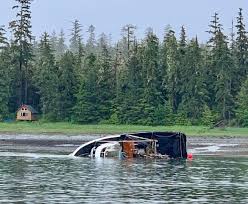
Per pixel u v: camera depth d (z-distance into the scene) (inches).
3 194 4377.5
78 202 4089.6
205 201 4190.5
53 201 4121.6
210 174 5851.4
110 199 4215.1
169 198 4288.9
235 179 5438.0
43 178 5349.4
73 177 5472.4
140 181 5226.4
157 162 7244.1
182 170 6240.2
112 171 6053.2
